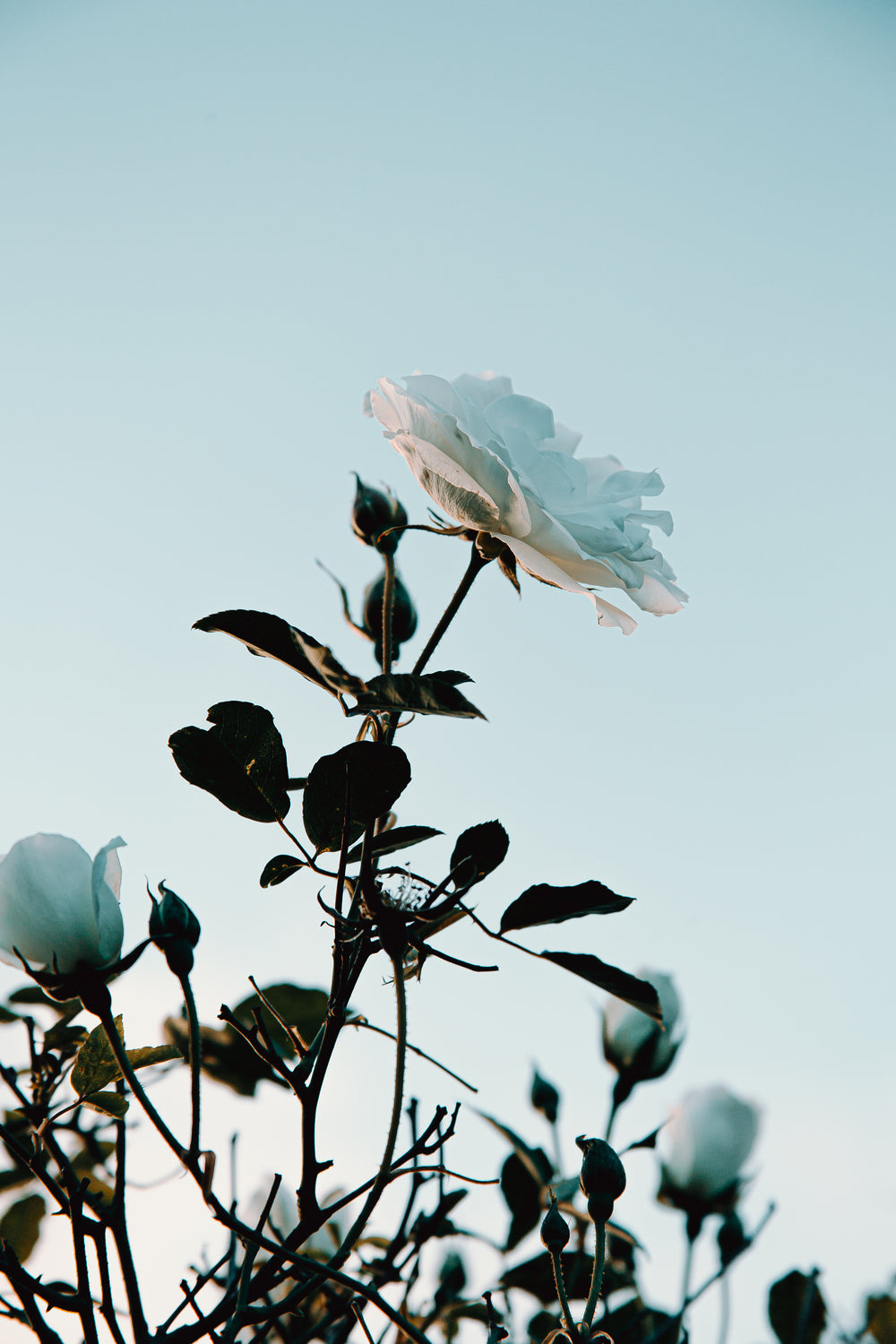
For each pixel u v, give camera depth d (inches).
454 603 22.0
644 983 20.6
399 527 22.4
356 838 20.6
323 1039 20.1
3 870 20.2
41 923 20.0
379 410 22.9
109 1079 21.3
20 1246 26.6
